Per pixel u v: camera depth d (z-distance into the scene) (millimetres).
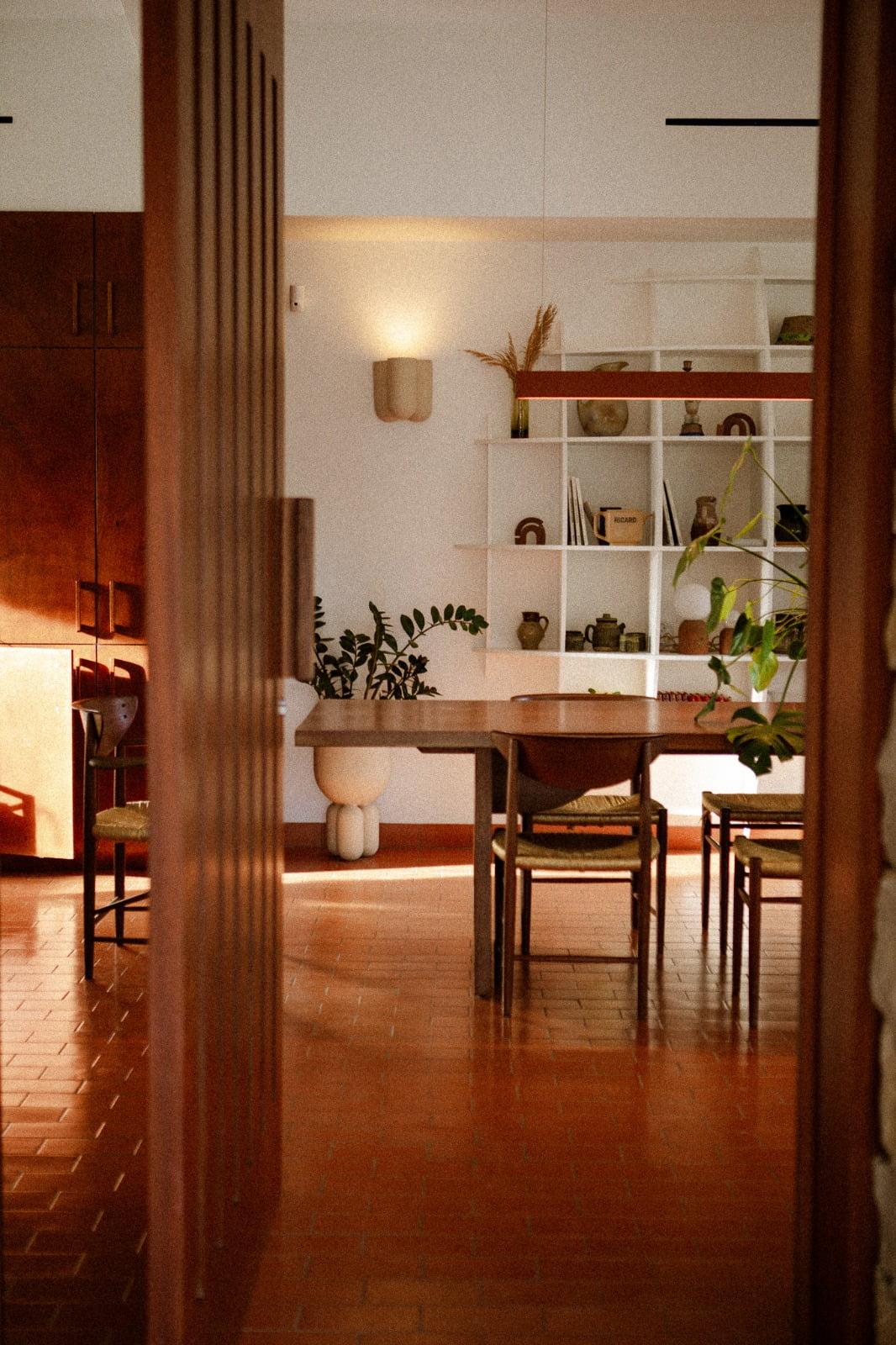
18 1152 2920
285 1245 2520
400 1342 2191
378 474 6449
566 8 5703
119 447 5680
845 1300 1860
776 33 5820
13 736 5668
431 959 4465
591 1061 3527
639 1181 2812
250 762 2320
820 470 1978
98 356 5656
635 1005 4004
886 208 1755
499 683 6527
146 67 1682
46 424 5676
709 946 4688
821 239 1953
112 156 5809
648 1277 2412
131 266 5629
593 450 6480
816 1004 1999
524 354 6352
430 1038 3695
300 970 4324
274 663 2600
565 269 6383
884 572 1785
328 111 5855
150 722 1738
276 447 2570
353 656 6508
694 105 5852
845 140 1900
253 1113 2398
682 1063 3523
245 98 2232
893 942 1717
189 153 1770
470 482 6445
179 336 1707
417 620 6277
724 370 6414
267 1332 2215
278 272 2592
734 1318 2273
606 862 3828
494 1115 3164
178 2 1684
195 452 1837
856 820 1827
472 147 5871
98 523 5699
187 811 1788
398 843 6508
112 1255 2473
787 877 3793
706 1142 3016
